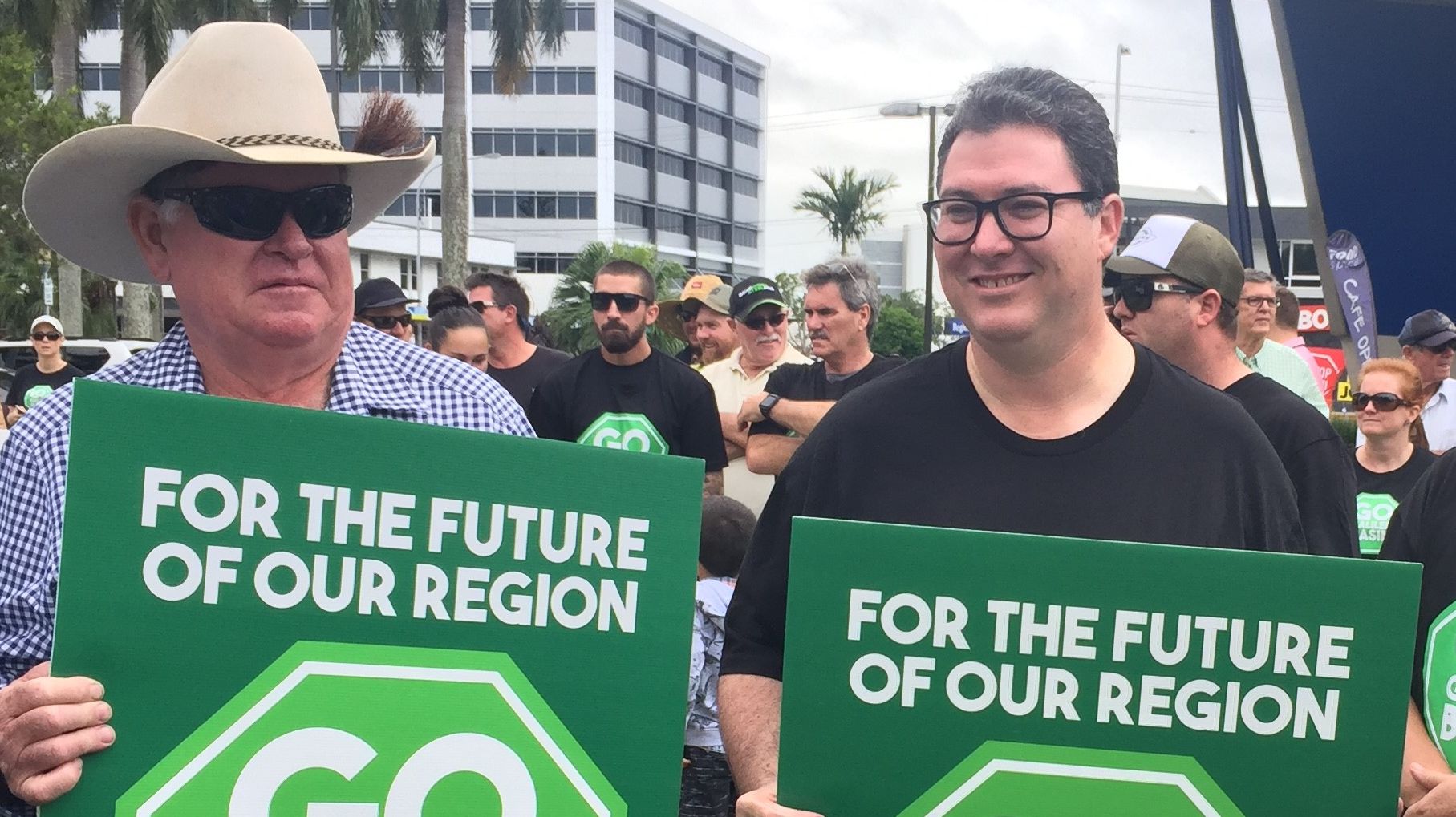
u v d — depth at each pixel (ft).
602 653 5.51
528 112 255.09
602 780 5.50
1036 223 5.74
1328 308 34.35
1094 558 5.40
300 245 6.10
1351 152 34.55
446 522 5.33
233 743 5.10
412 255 176.65
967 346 6.44
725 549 11.45
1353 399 14.92
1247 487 5.95
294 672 5.17
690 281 23.89
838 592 5.47
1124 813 5.42
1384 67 34.01
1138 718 5.41
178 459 5.07
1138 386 6.08
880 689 5.46
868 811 5.47
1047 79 5.98
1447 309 34.37
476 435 5.37
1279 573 5.38
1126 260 11.17
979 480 6.02
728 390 18.38
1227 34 36.09
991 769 5.44
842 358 15.96
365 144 6.93
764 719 6.29
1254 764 5.41
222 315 6.12
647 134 271.28
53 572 5.82
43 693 4.85
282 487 5.16
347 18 77.46
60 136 68.74
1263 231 36.76
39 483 5.98
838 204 181.06
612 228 257.96
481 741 5.37
